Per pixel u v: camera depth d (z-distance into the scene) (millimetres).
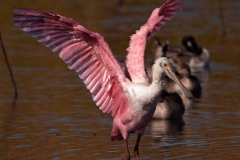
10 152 12875
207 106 17484
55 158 12367
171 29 31531
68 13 33719
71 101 18000
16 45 27469
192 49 26250
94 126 15227
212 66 24609
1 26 31234
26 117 16031
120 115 12141
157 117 16578
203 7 36469
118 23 31781
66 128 14969
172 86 21000
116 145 13516
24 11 10859
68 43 11367
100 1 38250
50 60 24656
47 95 18766
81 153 12758
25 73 22156
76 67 11547
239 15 34062
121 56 24672
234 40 28828
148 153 12766
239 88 19828
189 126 15234
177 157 12328
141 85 11852
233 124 15188
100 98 11992
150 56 27094
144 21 32219
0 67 23156
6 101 17938
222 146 13117
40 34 11117
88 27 30625
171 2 12547
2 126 15109
